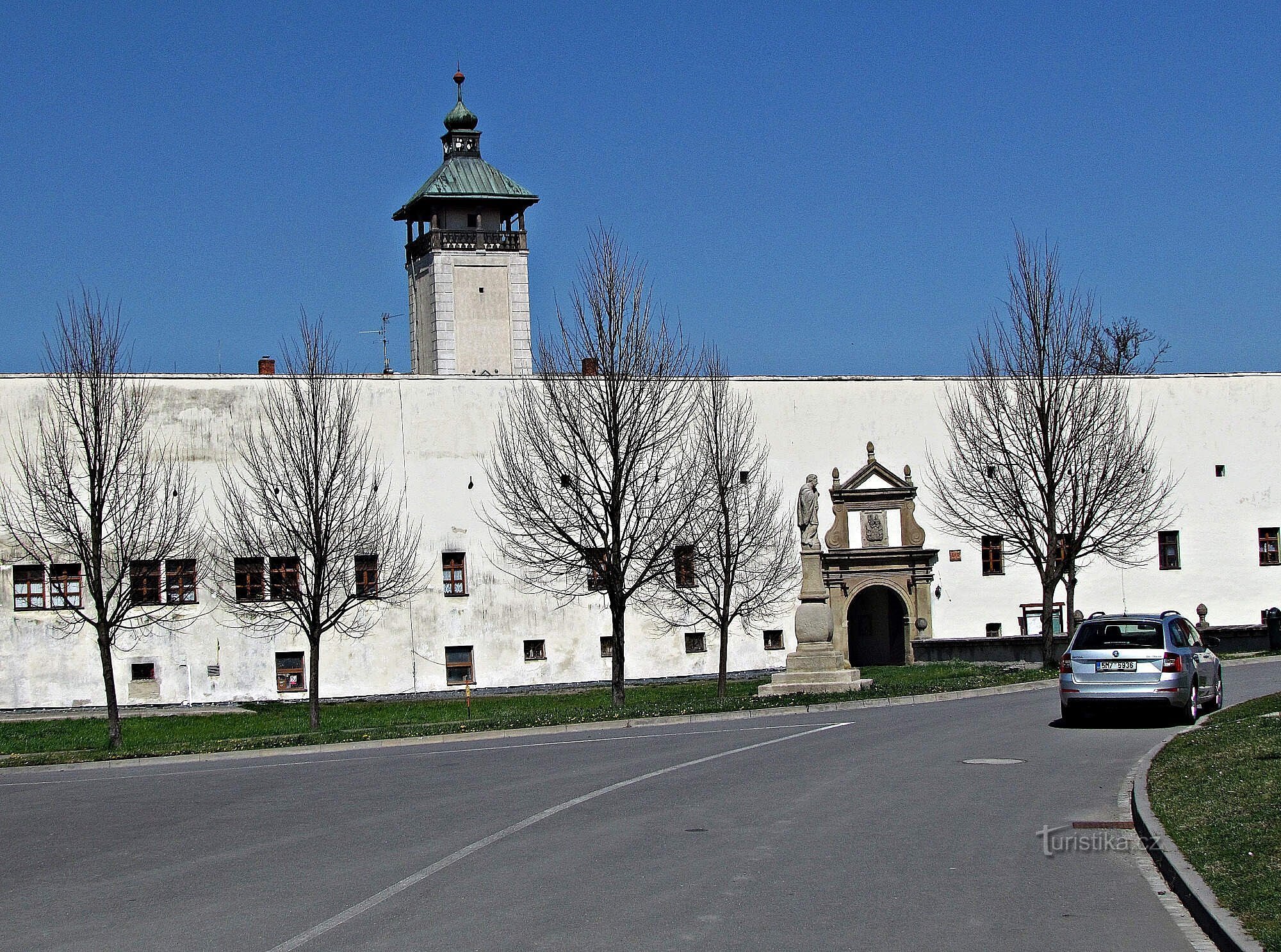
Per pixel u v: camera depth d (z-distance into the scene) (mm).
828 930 10211
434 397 53656
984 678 39250
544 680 53906
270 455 46531
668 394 47688
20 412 48062
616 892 11688
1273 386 61781
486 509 53812
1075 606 59500
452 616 53219
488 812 16719
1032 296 48625
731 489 50531
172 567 49812
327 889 12312
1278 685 31641
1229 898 10258
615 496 42000
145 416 48969
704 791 17891
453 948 9953
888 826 14648
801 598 36781
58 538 47875
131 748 31984
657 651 55312
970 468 56656
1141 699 24031
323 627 39000
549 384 46469
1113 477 52281
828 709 32125
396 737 29953
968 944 9805
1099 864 12516
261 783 21703
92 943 10602
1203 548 60688
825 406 58219
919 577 58188
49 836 16719
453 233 84688
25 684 48125
